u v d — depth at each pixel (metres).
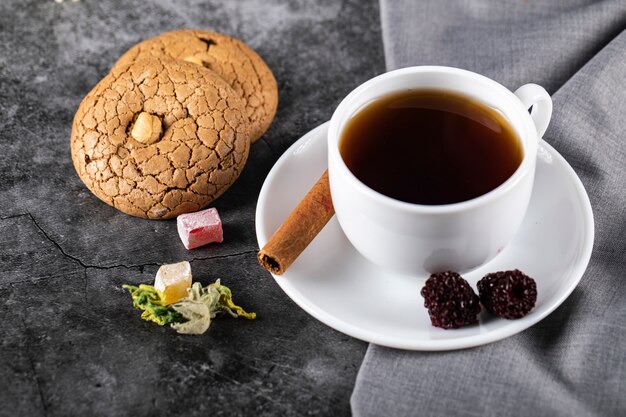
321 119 0.64
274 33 0.69
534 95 0.52
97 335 0.54
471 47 0.64
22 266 0.57
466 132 0.52
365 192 0.49
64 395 0.52
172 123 0.57
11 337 0.54
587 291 0.54
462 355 0.51
